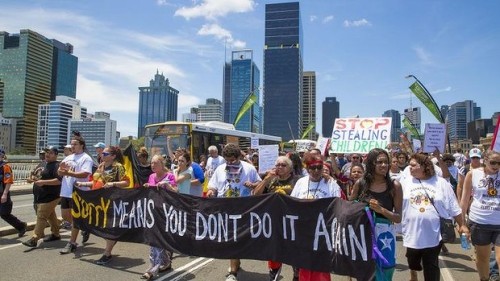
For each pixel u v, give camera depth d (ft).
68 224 32.53
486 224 18.04
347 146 34.24
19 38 539.70
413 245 16.03
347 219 15.12
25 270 21.09
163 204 20.53
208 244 18.99
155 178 22.18
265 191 20.27
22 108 523.29
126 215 21.80
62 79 623.77
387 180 14.73
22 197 58.44
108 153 25.11
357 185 15.39
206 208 19.20
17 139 512.22
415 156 16.71
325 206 16.12
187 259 24.23
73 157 26.13
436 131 32.76
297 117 281.33
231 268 19.71
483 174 18.40
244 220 18.22
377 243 14.62
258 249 17.75
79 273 20.74
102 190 22.72
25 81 531.50
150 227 20.84
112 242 22.80
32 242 25.84
